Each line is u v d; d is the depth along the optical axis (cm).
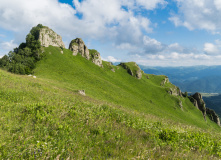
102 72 13800
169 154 552
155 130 866
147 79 18700
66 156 416
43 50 10156
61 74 8144
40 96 1421
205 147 748
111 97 7619
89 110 934
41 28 11356
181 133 877
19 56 8388
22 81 2370
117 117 941
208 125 14112
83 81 8275
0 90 1260
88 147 496
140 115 1426
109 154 471
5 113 690
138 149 532
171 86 19662
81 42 13938
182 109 13800
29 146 411
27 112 727
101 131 640
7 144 419
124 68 17350
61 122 663
